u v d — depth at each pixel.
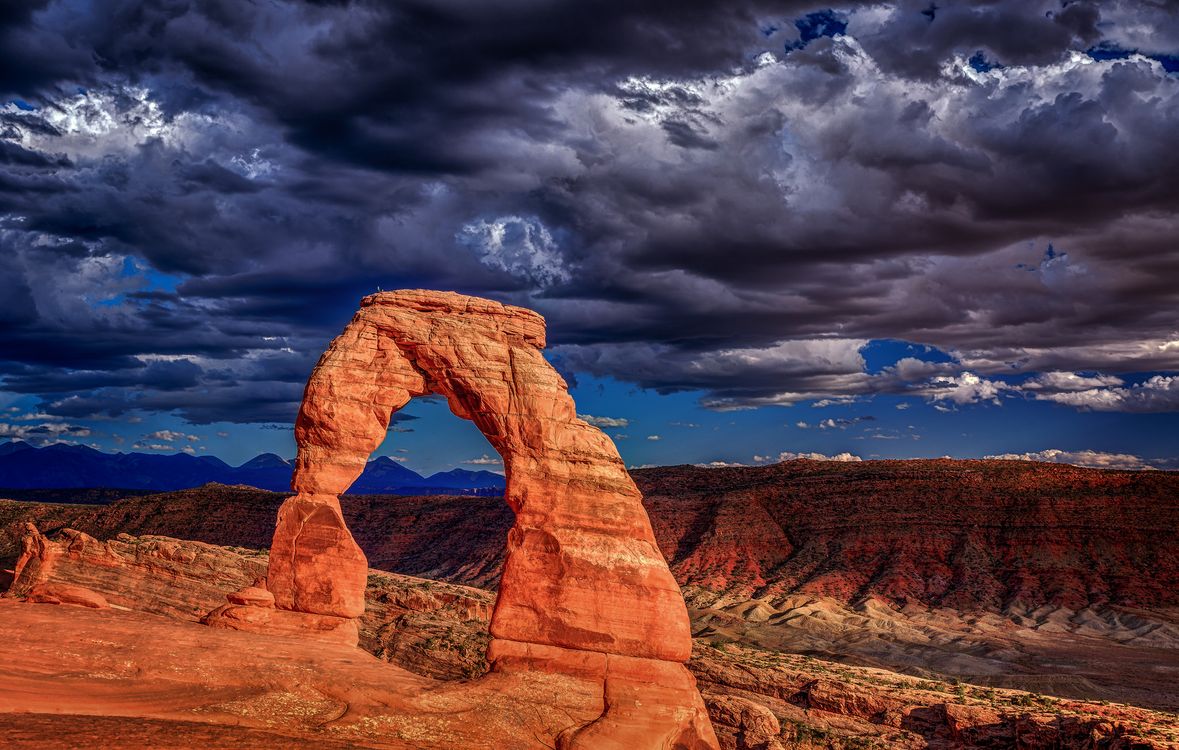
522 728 33.56
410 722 32.03
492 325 39.69
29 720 26.56
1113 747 61.75
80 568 54.44
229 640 35.03
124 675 31.38
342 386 39.66
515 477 38.28
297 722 30.61
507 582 37.38
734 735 66.75
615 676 36.44
